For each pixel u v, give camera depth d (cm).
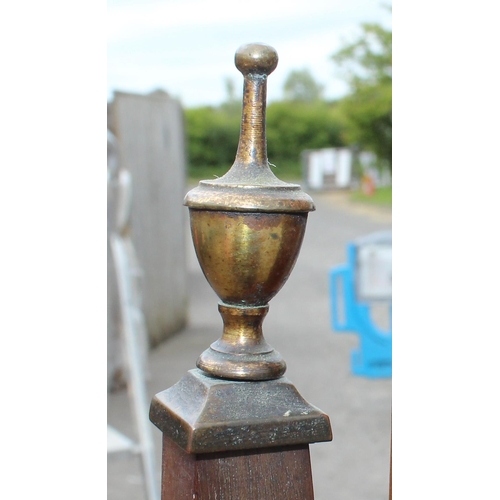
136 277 462
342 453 396
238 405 70
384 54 1778
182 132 683
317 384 516
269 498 72
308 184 2145
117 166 363
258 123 71
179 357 595
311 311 739
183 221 693
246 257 69
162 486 76
